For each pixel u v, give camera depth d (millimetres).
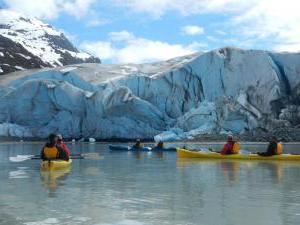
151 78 66812
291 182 14953
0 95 69062
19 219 8961
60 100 64938
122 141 62469
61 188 13398
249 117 59125
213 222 8742
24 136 63750
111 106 62812
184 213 9547
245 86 62594
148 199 11320
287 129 57969
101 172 18547
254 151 36594
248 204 10609
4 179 15828
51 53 148875
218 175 17281
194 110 60969
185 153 27750
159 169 19969
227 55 64812
